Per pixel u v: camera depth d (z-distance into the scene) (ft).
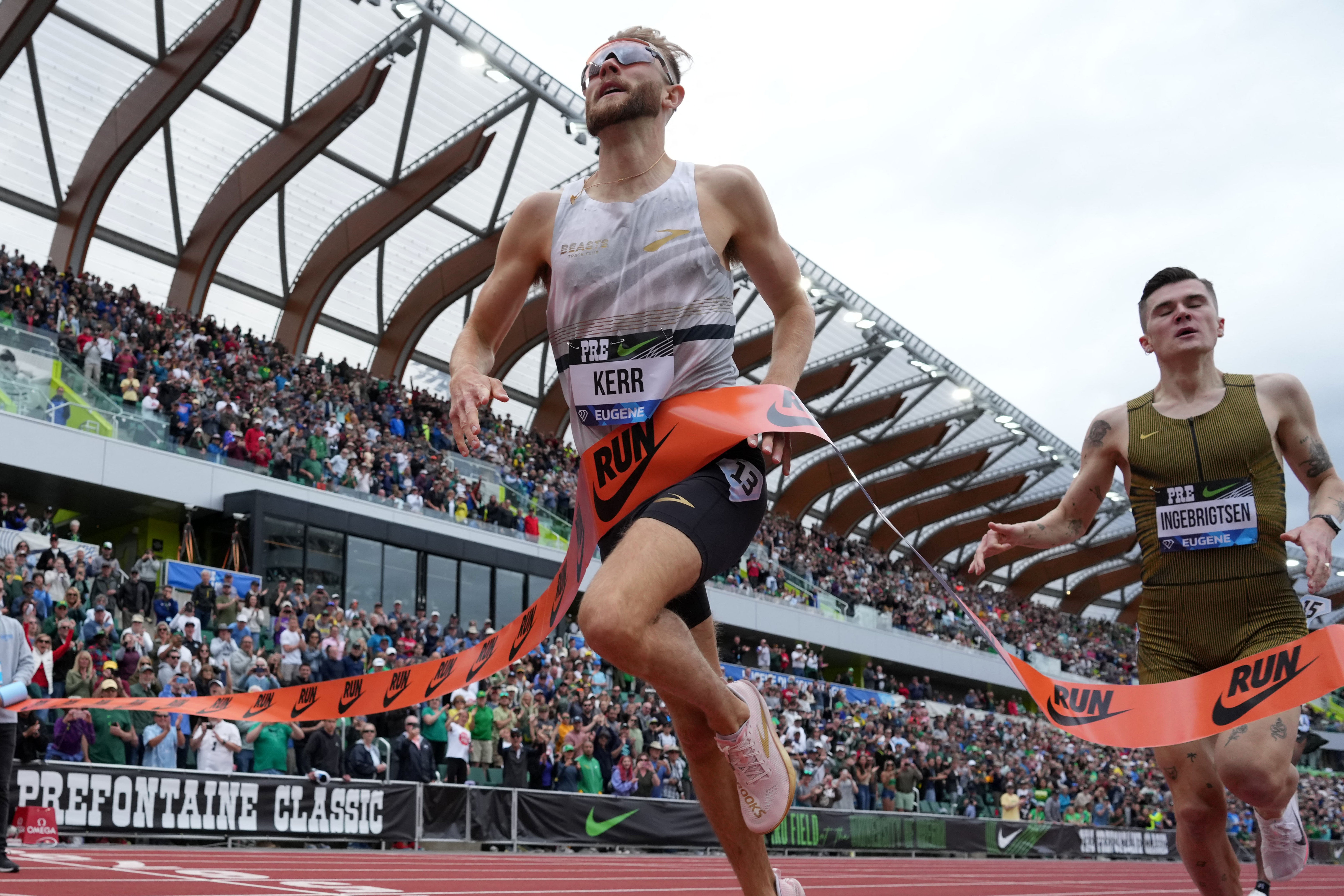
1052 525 11.80
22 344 56.18
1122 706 8.62
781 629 94.94
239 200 79.15
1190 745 10.68
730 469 7.53
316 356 93.91
